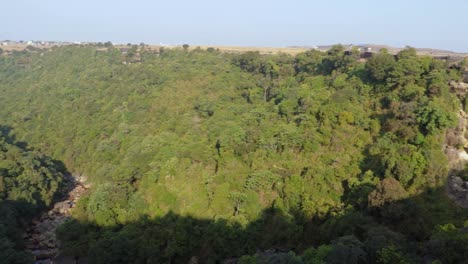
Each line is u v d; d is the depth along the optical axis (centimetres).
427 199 5175
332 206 5588
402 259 3891
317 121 6950
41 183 8075
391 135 6003
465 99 6122
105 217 6519
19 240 6494
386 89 7000
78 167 9981
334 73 8600
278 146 6750
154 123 9431
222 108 9038
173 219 6319
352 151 6334
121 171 7281
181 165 6988
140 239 5822
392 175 5466
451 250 3891
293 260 4147
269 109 8281
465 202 5050
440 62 6869
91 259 5581
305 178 6016
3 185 7256
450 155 5544
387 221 4894
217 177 6556
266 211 5994
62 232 6406
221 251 5556
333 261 4047
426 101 6034
